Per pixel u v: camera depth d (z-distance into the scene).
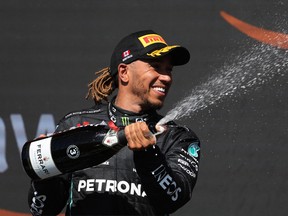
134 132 7.11
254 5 13.61
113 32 14.09
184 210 13.55
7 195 13.91
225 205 13.48
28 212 13.89
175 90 13.66
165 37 13.88
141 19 14.02
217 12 13.75
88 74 14.09
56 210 8.76
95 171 8.38
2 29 14.27
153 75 8.43
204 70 13.66
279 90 13.42
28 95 14.09
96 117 8.85
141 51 8.50
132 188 8.30
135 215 8.26
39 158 7.91
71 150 7.80
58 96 14.07
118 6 14.09
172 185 7.75
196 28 13.79
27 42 14.21
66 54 14.14
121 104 8.80
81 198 8.37
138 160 7.60
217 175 13.53
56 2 14.23
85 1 14.19
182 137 8.57
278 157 13.44
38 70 14.14
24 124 14.04
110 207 8.27
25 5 14.27
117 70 8.86
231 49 13.62
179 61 8.77
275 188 13.43
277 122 13.47
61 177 8.59
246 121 13.52
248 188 13.47
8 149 14.00
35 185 8.41
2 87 14.12
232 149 13.53
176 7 13.88
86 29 14.15
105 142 7.59
